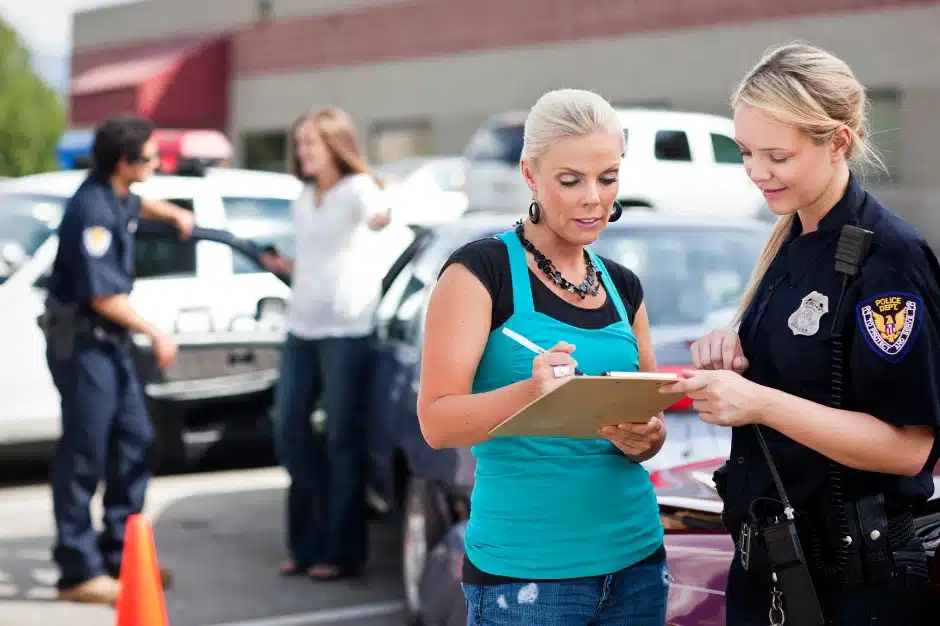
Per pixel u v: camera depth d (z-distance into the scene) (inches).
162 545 291.9
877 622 106.0
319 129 249.1
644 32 818.2
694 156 565.6
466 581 119.3
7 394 331.0
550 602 114.1
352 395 254.5
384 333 265.1
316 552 266.7
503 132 593.9
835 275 107.0
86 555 244.1
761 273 116.8
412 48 978.1
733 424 104.4
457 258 115.8
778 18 745.6
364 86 1019.3
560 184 112.7
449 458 201.6
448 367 113.0
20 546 288.7
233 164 1138.7
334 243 251.0
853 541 105.7
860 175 111.6
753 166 108.1
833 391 106.4
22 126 1373.0
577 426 108.5
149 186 359.6
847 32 715.4
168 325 335.9
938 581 115.6
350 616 239.5
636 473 118.6
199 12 1175.0
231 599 249.9
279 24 1091.3
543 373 106.6
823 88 104.3
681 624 133.1
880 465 103.5
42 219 344.8
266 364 347.9
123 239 237.8
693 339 193.6
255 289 348.8
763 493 111.0
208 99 1135.6
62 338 236.2
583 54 857.5
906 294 103.3
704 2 783.1
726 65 773.9
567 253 118.1
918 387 102.3
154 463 337.4
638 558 117.0
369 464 259.1
